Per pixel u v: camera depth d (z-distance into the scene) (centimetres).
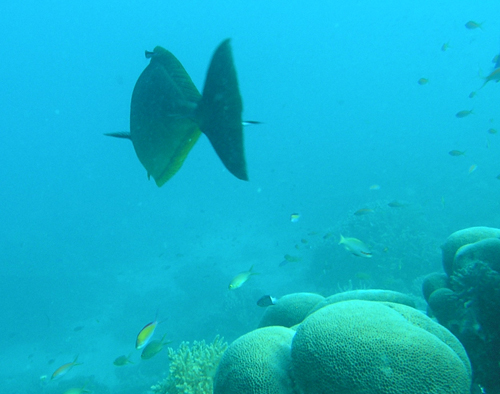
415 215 1300
